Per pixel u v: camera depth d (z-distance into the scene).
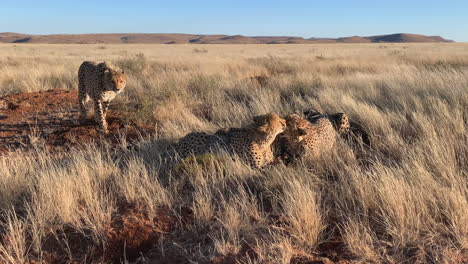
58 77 12.23
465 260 2.92
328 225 3.51
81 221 3.61
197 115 7.95
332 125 5.97
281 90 9.83
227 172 4.43
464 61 15.61
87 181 4.15
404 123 6.08
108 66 6.95
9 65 16.36
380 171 4.11
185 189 4.27
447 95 7.04
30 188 4.09
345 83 9.74
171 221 3.63
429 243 3.12
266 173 4.40
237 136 4.88
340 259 3.05
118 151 5.81
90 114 7.99
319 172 4.58
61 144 6.43
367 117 6.37
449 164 4.27
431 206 3.54
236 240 3.29
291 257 3.05
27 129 7.17
